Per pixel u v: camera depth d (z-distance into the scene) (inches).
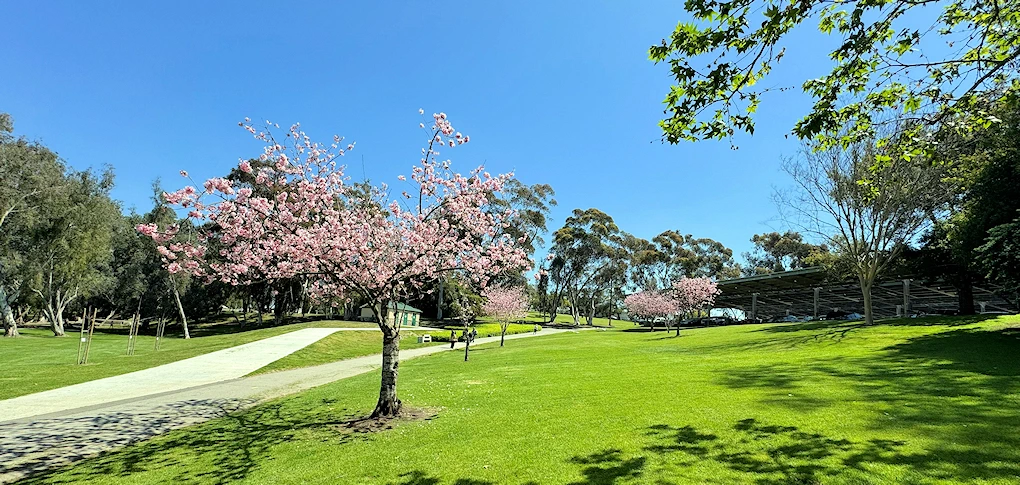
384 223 395.9
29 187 1208.8
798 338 829.2
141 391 567.8
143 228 309.6
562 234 2370.8
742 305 2314.2
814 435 252.8
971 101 207.9
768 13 177.2
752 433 263.6
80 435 358.9
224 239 338.0
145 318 2085.4
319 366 856.9
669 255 2682.1
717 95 198.7
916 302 1921.8
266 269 352.2
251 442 318.0
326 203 370.6
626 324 3043.8
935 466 200.8
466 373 608.4
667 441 257.6
